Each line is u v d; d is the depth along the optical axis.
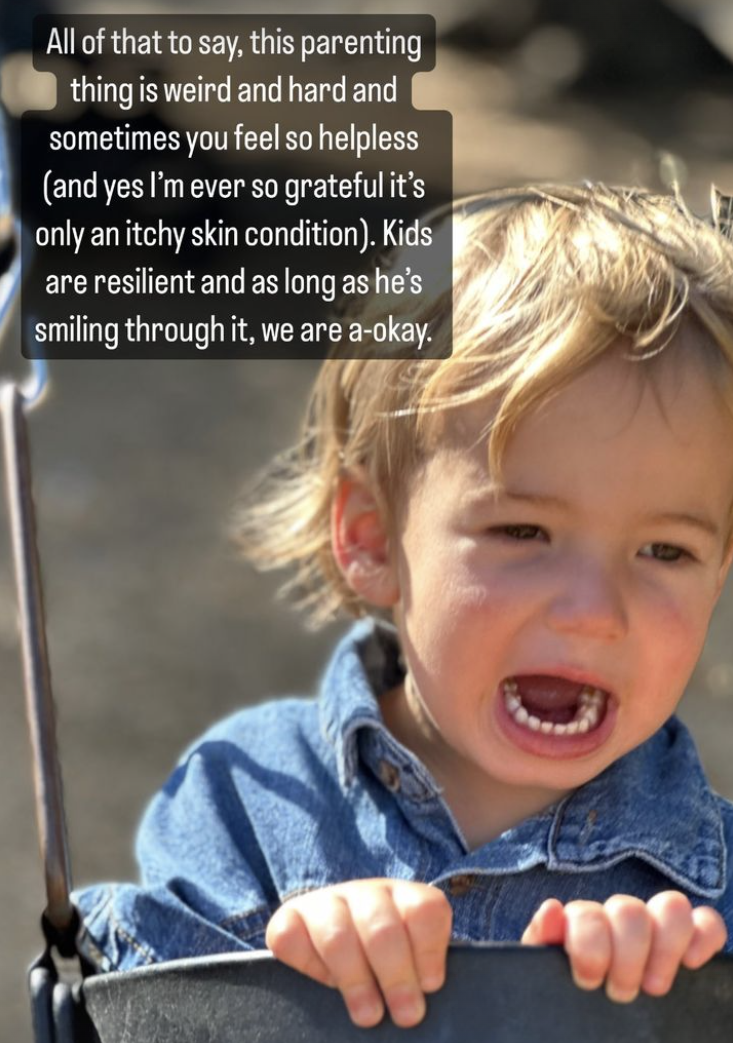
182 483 4.80
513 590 1.22
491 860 1.28
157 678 3.71
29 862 3.07
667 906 0.99
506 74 9.30
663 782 1.34
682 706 3.64
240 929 1.33
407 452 1.32
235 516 4.54
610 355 1.23
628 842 1.29
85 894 1.36
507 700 1.24
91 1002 1.06
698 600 1.24
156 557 4.34
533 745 1.23
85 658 3.79
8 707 3.63
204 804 1.40
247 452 5.04
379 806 1.35
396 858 1.32
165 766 3.36
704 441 1.24
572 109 8.86
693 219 1.40
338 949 0.98
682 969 0.98
